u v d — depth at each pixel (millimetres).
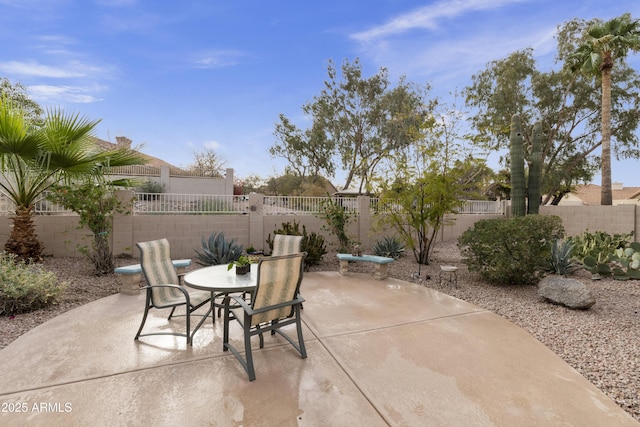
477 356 3139
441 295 5305
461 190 7715
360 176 17516
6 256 5625
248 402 2346
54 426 2057
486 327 3912
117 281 5715
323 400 2387
